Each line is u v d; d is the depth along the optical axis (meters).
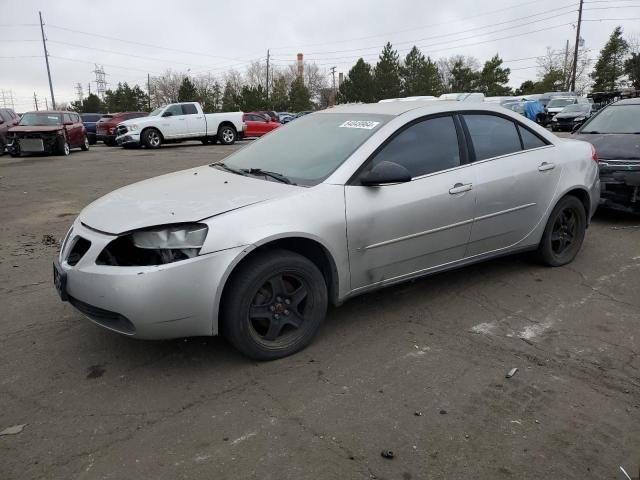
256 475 2.40
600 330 3.81
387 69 63.56
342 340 3.69
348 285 3.66
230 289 3.19
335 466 2.45
